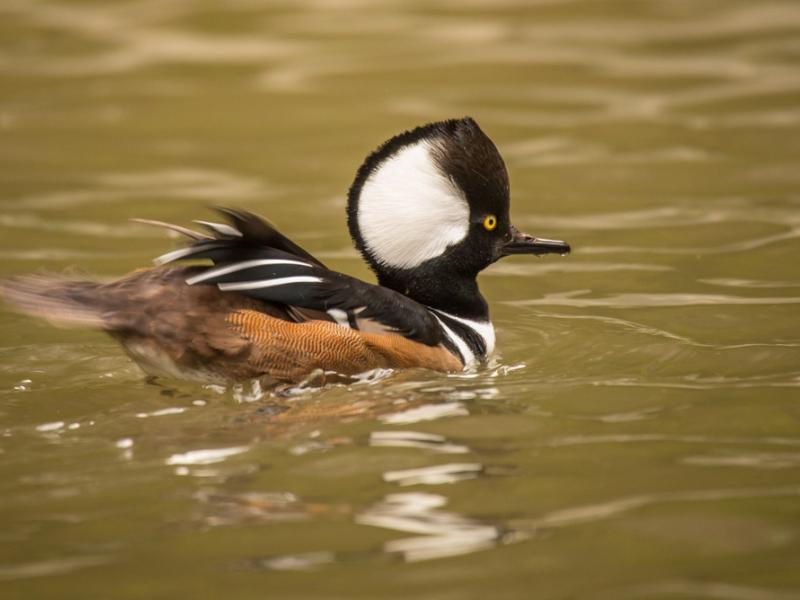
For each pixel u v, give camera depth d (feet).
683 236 53.72
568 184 61.98
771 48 85.87
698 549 25.48
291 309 34.96
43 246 53.11
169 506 27.61
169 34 92.43
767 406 33.76
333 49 88.53
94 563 25.11
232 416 33.17
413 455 30.37
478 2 101.30
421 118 72.69
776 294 45.50
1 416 33.60
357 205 38.45
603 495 28.09
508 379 36.65
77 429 32.48
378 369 35.81
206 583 24.31
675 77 80.53
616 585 24.12
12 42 90.43
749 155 65.67
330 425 32.45
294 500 27.91
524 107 75.05
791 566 24.68
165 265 35.96
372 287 36.11
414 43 89.56
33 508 27.53
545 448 30.86
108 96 78.79
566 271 49.93
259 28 94.17
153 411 33.65
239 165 66.03
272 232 34.78
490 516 27.09
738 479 28.81
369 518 27.02
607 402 34.40
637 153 66.59
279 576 24.58
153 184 63.00
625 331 41.78
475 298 40.14
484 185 38.37
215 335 33.68
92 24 95.04
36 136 71.41
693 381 36.24
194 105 76.84
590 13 97.14
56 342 41.16
